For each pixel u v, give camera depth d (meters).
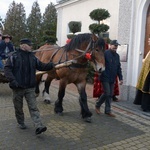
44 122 5.38
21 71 4.41
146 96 6.39
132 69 7.47
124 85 7.62
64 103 7.16
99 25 9.16
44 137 4.56
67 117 5.79
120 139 4.59
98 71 4.97
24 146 4.16
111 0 10.33
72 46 5.36
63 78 5.50
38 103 7.02
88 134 4.78
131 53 7.45
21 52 4.49
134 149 4.19
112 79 5.90
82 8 12.18
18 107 4.73
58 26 14.26
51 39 13.50
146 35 7.27
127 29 7.46
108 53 5.79
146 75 6.30
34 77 4.52
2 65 7.75
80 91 5.49
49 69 4.73
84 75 5.47
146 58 6.47
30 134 4.68
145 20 7.23
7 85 9.79
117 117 5.97
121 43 7.65
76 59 5.23
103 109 6.64
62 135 4.69
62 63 5.18
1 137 4.50
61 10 13.91
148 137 4.74
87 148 4.17
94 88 7.33
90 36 5.17
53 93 8.62
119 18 7.69
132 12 7.29
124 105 7.00
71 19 13.07
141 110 6.54
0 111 6.12
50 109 6.43
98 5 11.12
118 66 6.04
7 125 5.11
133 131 5.04
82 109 5.51
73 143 4.35
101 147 4.23
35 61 4.57
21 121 4.88
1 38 8.63
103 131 4.97
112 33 10.33
